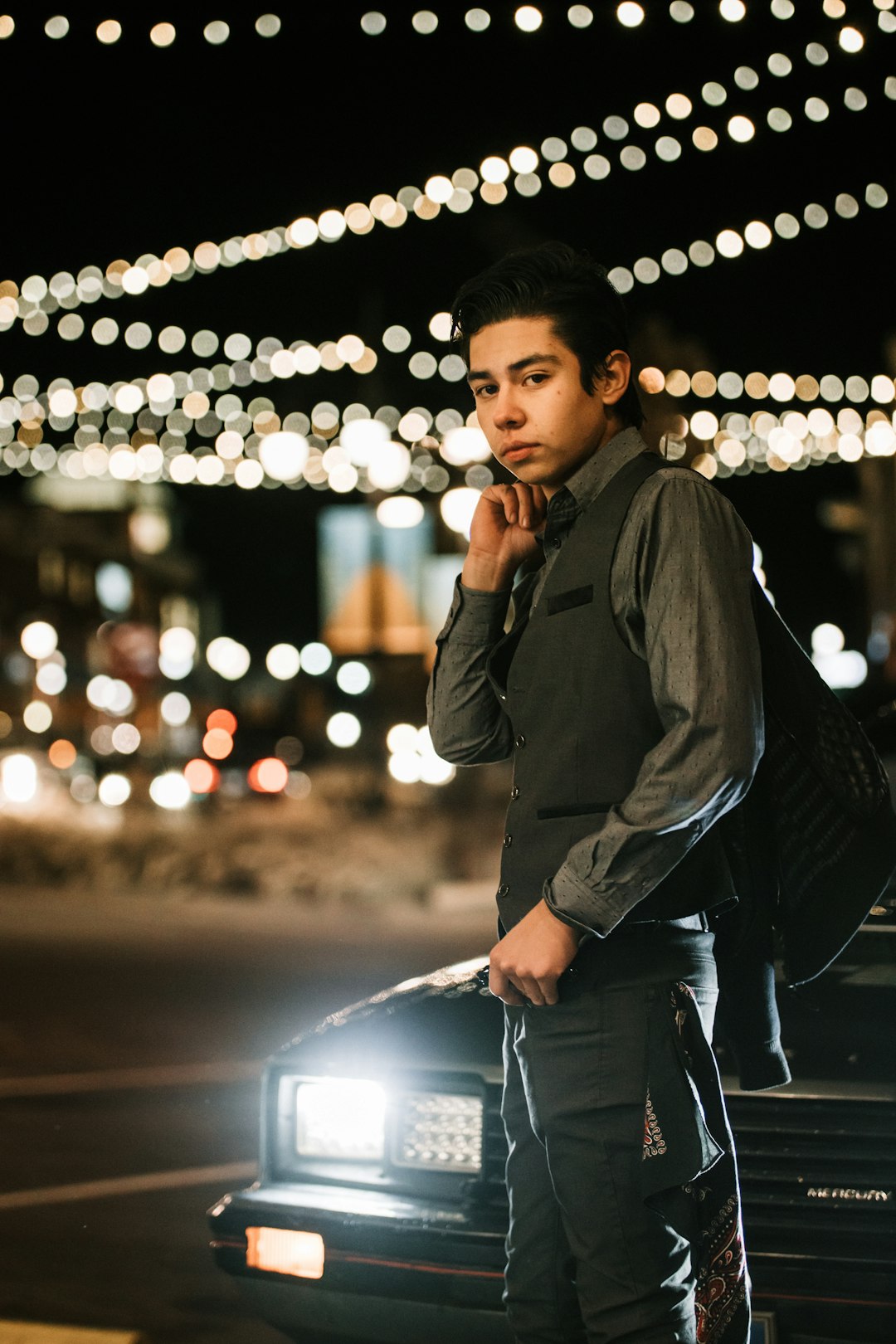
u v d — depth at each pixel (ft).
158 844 53.47
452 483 61.05
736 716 6.38
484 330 7.23
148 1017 27.25
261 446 63.10
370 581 69.77
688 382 45.03
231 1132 19.19
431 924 42.73
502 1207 8.61
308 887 48.37
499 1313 8.34
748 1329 7.16
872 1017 8.77
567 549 7.02
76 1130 19.29
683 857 6.55
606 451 7.20
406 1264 8.56
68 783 98.27
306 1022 26.78
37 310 42.39
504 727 8.21
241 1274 9.12
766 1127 8.31
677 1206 6.70
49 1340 11.76
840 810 7.00
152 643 217.97
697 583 6.55
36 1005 28.55
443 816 56.54
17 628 189.06
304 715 133.28
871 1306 7.76
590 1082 6.65
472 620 8.02
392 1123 9.07
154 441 70.69
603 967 6.69
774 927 7.54
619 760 6.78
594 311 7.13
